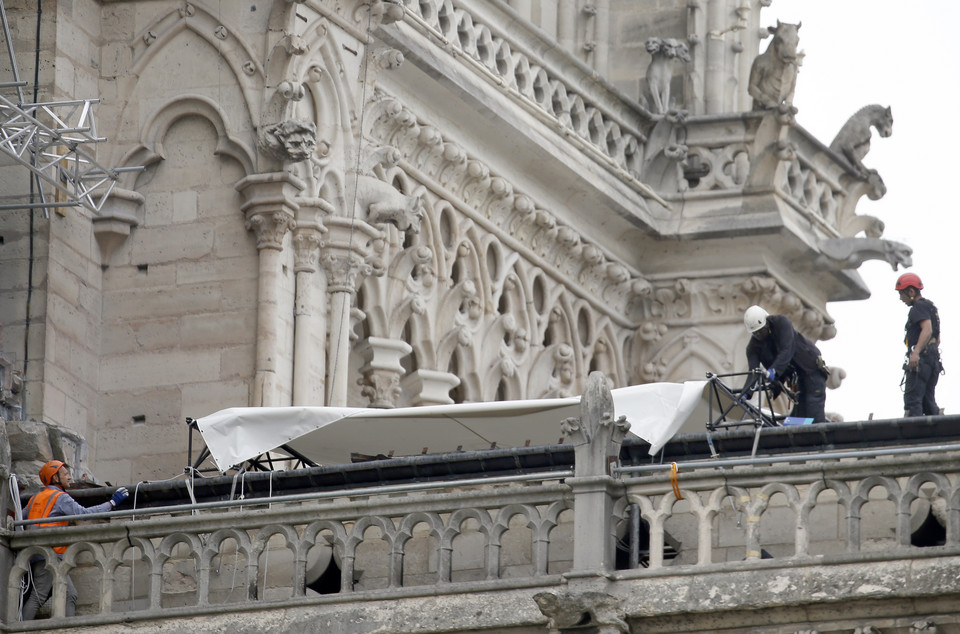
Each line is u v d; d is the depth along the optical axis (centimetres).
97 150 11512
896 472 8750
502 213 13012
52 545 9494
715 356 13850
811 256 13938
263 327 11250
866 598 8644
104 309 11431
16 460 10781
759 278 13825
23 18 11494
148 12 11606
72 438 11056
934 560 8631
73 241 11375
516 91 12875
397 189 12312
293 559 9319
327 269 11525
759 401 9994
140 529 9406
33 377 11162
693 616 8800
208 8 11525
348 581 9175
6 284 11288
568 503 9025
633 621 8856
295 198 11406
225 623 9225
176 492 9856
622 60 14162
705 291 13888
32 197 11331
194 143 11475
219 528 9344
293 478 9700
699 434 9350
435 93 12425
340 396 11456
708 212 13812
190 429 10144
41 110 11394
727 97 14162
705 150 13900
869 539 9019
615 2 14225
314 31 11519
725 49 14200
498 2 12769
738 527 9150
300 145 11262
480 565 9350
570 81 13300
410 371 12550
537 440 10250
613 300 13825
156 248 11438
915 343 10169
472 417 10100
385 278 12262
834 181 14275
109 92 11575
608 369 13788
